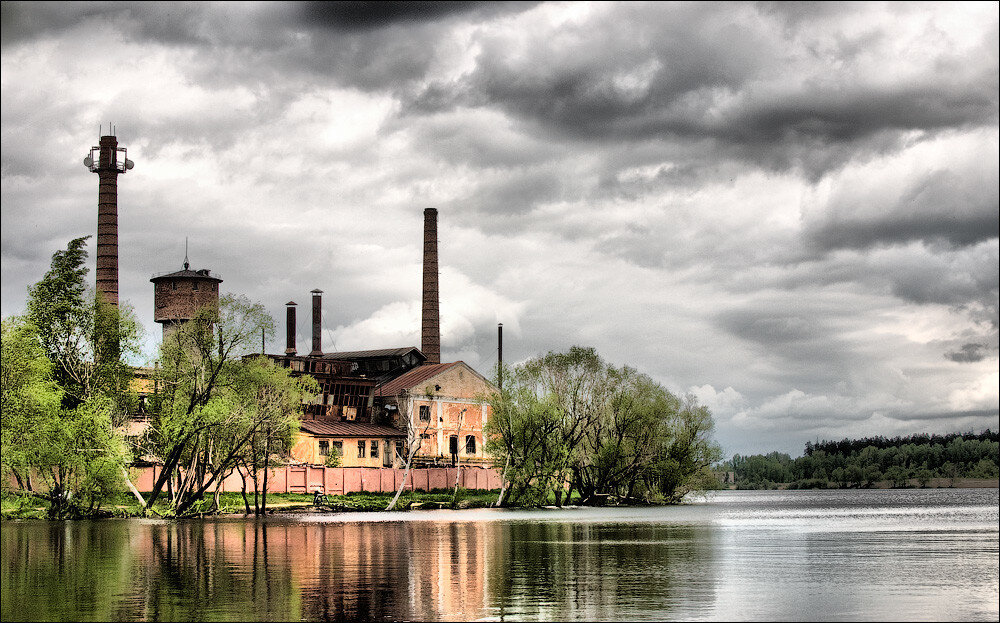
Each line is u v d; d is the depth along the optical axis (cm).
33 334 6869
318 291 13475
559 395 10188
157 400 7781
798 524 7238
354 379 11769
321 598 3117
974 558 4391
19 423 6544
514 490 10062
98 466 7088
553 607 2959
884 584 3462
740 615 2831
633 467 10769
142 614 2836
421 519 7638
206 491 8762
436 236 13812
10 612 2866
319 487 9644
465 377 12525
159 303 12812
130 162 12206
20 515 7162
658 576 3672
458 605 2994
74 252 7944
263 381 7769
